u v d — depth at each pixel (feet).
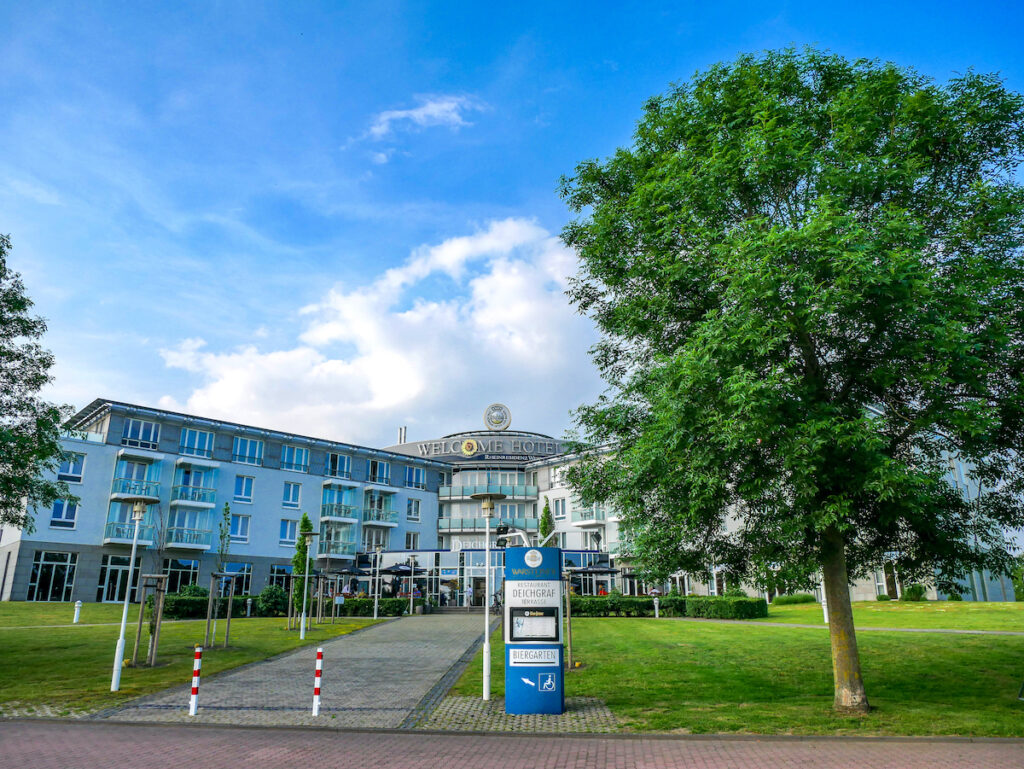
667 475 37.45
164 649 63.41
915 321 33.35
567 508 183.32
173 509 141.69
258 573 152.25
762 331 33.91
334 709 39.50
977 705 39.60
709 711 38.11
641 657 59.00
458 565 148.97
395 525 179.73
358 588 154.10
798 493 34.58
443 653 64.03
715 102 42.16
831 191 37.35
